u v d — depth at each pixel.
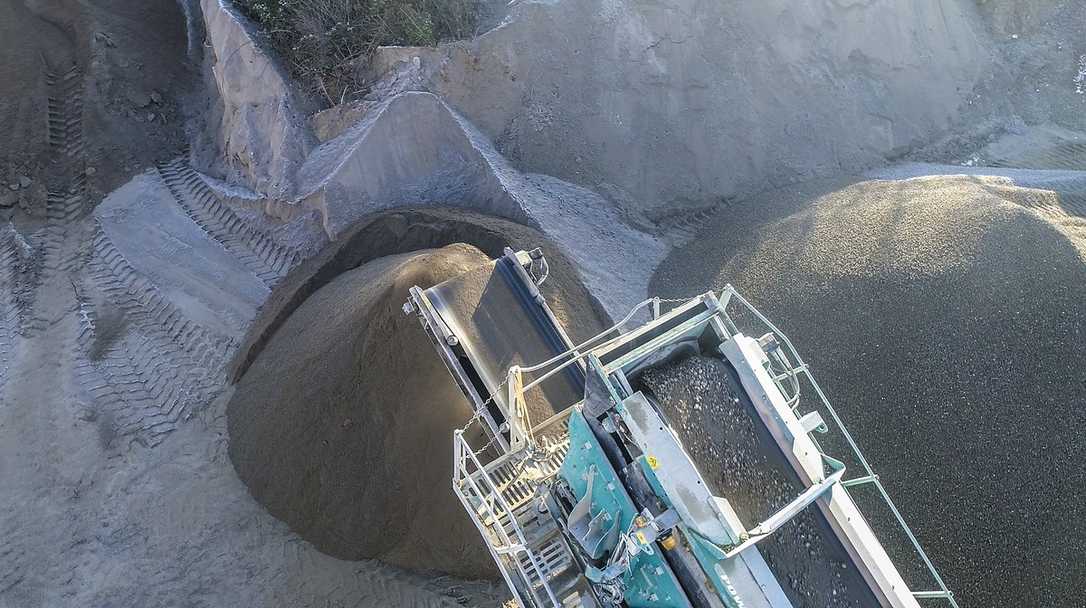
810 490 6.05
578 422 6.59
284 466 10.79
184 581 10.35
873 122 17.92
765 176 16.55
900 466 10.53
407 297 10.20
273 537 10.71
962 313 11.32
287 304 12.76
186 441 11.71
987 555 9.87
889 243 12.63
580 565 7.04
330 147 14.42
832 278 12.46
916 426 10.70
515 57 15.26
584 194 15.21
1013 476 10.17
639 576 6.24
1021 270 11.55
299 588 10.34
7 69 15.92
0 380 12.39
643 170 15.77
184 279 13.77
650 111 16.00
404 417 10.19
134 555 10.56
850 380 11.28
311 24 15.05
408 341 10.24
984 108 19.44
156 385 12.38
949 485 10.27
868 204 14.07
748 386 6.49
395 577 10.47
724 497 6.00
